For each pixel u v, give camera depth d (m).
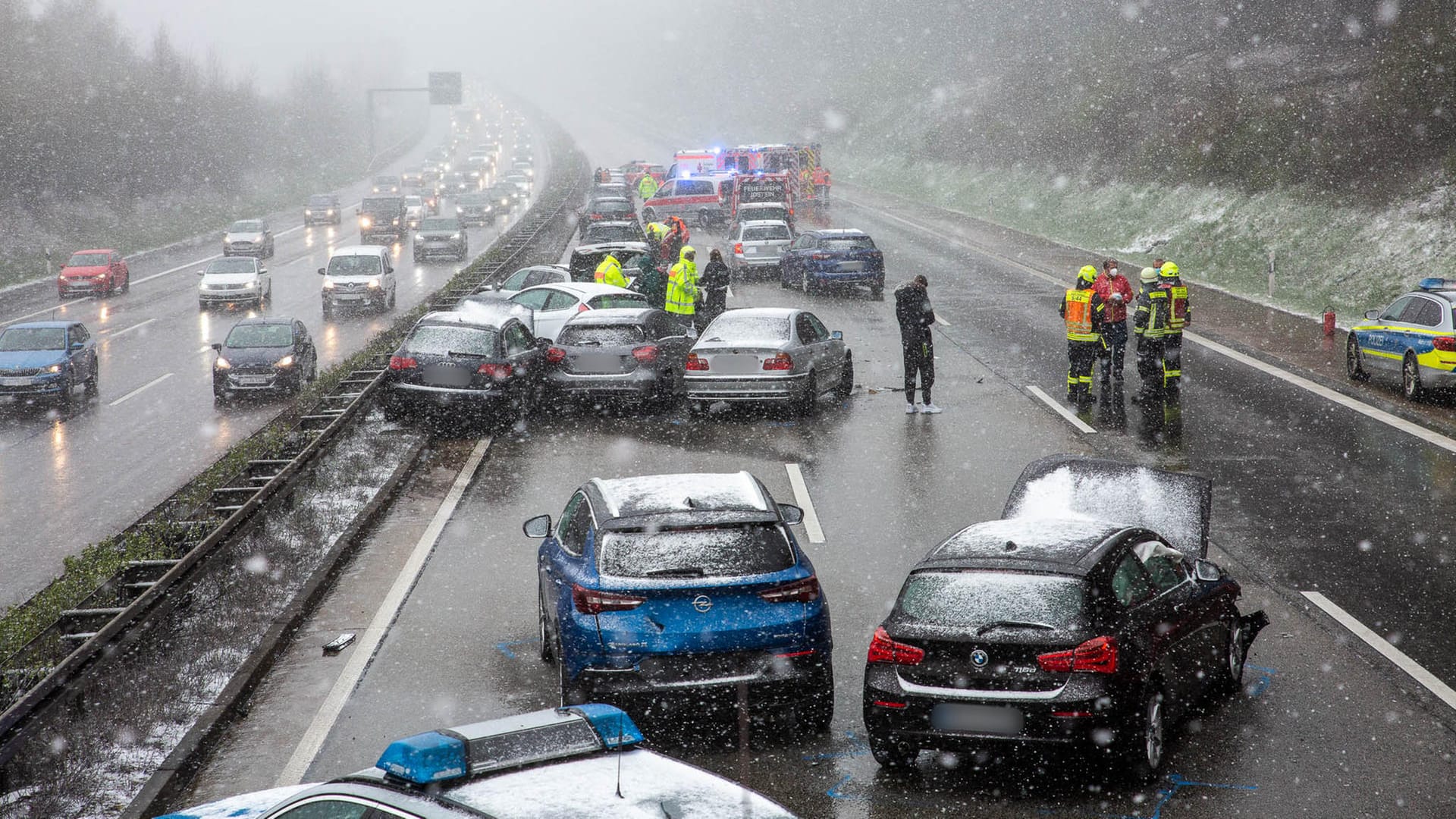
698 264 50.00
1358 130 42.53
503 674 11.43
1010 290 39.91
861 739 9.82
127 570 12.27
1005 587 8.90
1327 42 59.03
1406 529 15.39
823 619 9.77
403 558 15.25
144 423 25.52
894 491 17.98
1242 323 32.06
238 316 41.94
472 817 4.42
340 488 18.28
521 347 23.36
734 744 9.77
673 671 9.42
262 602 13.31
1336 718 10.00
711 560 9.66
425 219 58.50
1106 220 54.56
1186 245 46.34
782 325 23.39
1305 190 42.62
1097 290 22.94
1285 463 18.81
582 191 88.12
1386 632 11.99
